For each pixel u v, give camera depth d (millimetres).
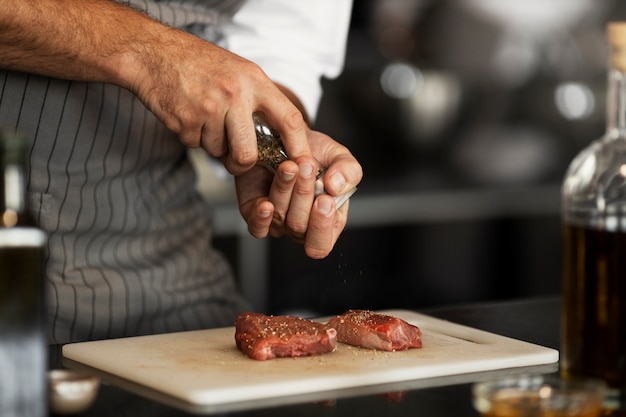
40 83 1829
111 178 1946
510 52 4441
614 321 1177
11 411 1004
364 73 4234
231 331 1613
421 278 4137
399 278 4105
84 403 1146
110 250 1962
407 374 1342
